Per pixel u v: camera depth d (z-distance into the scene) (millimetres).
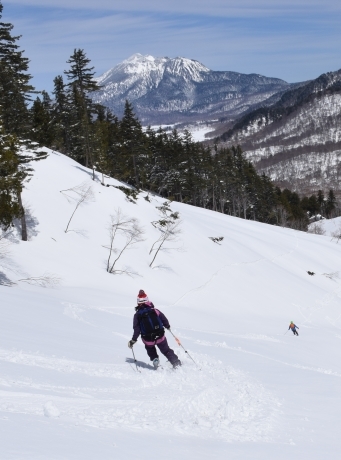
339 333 36531
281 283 47188
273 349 20297
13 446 3738
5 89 33531
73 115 69000
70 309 21203
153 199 58312
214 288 41469
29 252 36562
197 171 93250
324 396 7938
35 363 8609
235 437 5176
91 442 4242
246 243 55875
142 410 5879
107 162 61562
